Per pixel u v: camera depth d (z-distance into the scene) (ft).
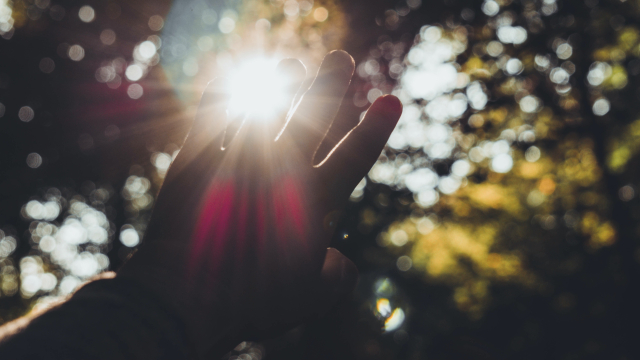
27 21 40.24
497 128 40.19
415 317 62.90
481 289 63.62
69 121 45.01
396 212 47.83
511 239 57.88
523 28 36.22
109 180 47.78
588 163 42.27
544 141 40.65
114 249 49.16
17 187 44.60
